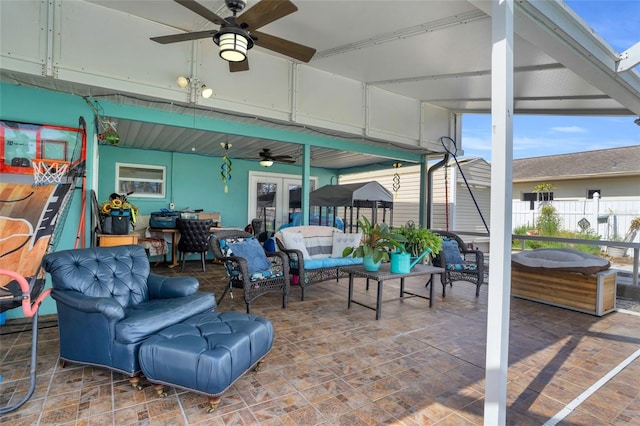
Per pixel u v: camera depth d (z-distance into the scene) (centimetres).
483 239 960
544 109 550
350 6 311
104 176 680
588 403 222
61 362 257
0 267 331
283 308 412
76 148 370
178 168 756
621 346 315
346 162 880
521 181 1197
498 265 182
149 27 370
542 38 259
